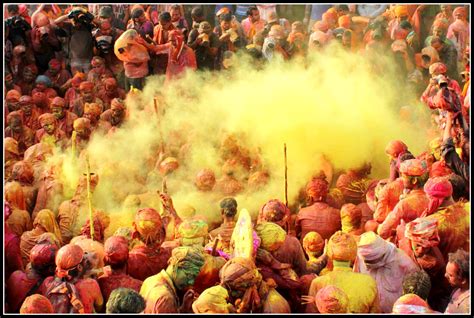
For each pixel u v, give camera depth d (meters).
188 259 13.61
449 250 15.23
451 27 18.61
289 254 14.73
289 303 14.32
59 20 19.08
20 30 18.95
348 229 16.03
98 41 18.95
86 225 16.33
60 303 14.00
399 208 15.72
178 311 13.48
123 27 19.22
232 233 15.21
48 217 16.42
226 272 13.56
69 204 16.92
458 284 14.41
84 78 19.00
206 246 15.00
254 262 14.19
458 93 18.03
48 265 14.41
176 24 19.05
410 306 13.86
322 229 16.38
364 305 13.98
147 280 13.69
